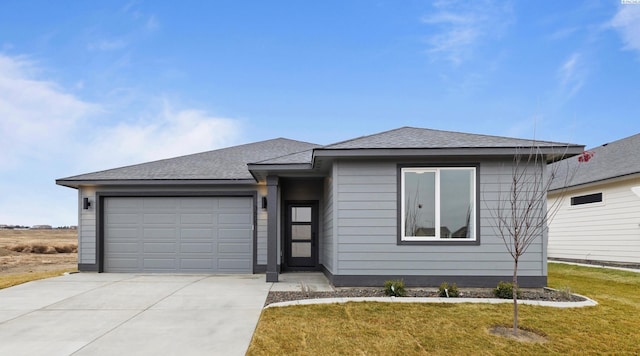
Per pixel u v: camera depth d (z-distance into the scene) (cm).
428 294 699
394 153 725
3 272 1163
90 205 1066
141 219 1071
